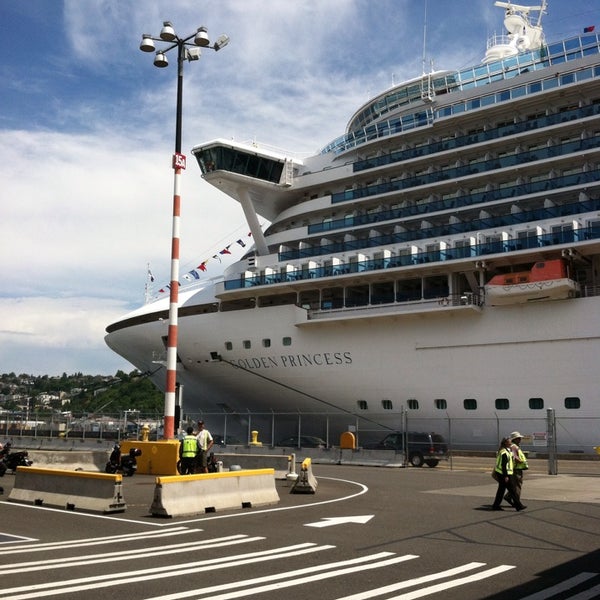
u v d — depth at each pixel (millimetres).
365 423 35562
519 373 31078
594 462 28938
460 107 36281
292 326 36750
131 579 7754
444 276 34938
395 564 8836
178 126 23812
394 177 38938
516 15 46719
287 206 44062
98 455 24484
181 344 41062
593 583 7824
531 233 31453
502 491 14617
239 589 7359
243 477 15039
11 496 15328
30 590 7164
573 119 32938
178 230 23094
